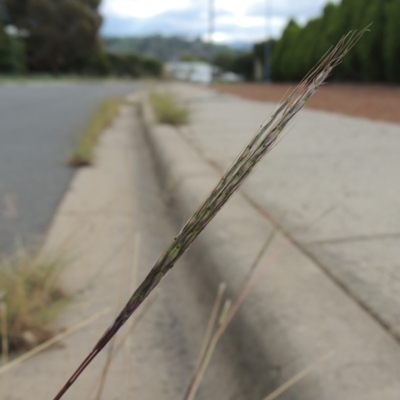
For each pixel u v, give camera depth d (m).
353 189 2.65
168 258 0.34
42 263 1.92
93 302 1.80
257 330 1.39
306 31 14.77
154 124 6.11
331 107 6.73
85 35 44.34
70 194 3.36
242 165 0.33
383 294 1.47
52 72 46.28
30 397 1.31
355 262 1.72
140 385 1.37
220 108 8.24
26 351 1.53
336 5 12.65
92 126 6.27
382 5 9.94
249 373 1.32
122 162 4.57
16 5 42.97
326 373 1.14
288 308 1.42
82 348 1.53
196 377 1.10
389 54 9.58
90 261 2.17
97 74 47.34
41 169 4.20
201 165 3.49
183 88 15.58
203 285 1.87
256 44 37.12
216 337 1.18
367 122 5.12
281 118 0.33
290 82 16.05
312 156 3.57
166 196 3.17
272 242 1.96
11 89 20.28
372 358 1.18
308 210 2.34
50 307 1.66
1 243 2.42
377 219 2.16
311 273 1.64
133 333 1.63
